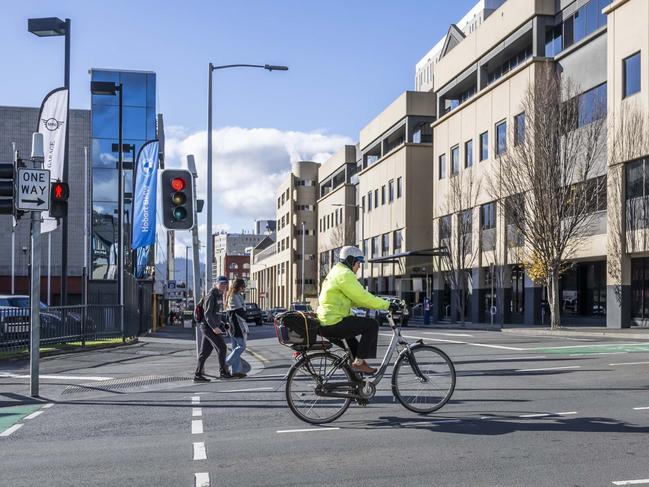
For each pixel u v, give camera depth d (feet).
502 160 113.70
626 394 30.91
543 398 30.04
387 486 17.10
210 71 78.59
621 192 94.38
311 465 19.22
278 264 363.97
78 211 171.73
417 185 179.73
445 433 23.02
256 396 33.27
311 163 322.55
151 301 125.70
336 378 25.27
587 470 18.28
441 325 139.85
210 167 77.15
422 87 292.61
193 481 17.85
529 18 122.52
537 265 102.12
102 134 166.50
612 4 97.04
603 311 109.09
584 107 108.06
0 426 26.73
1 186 35.42
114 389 38.14
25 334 59.52
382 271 201.26
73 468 19.54
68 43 68.54
